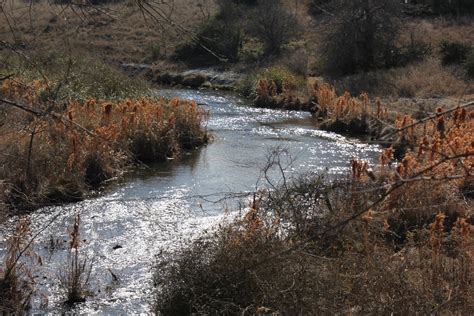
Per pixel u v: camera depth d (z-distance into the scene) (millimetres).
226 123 21219
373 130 17625
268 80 27641
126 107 16125
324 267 5844
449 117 15156
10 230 9438
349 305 5547
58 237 9664
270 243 6383
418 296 5359
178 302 6637
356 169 9070
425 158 10164
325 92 22859
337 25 27906
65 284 7820
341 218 6309
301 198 7398
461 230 7094
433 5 35438
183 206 11562
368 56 29125
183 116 17281
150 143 15320
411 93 23531
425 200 8250
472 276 5918
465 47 27953
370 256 6043
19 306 7250
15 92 7488
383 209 8109
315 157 15789
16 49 3791
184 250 7238
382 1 27000
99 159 13156
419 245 6652
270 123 21344
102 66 21219
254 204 7156
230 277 6145
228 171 14336
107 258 9000
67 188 11742
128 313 7359
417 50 29094
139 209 11312
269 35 32312
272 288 5750
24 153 11336
